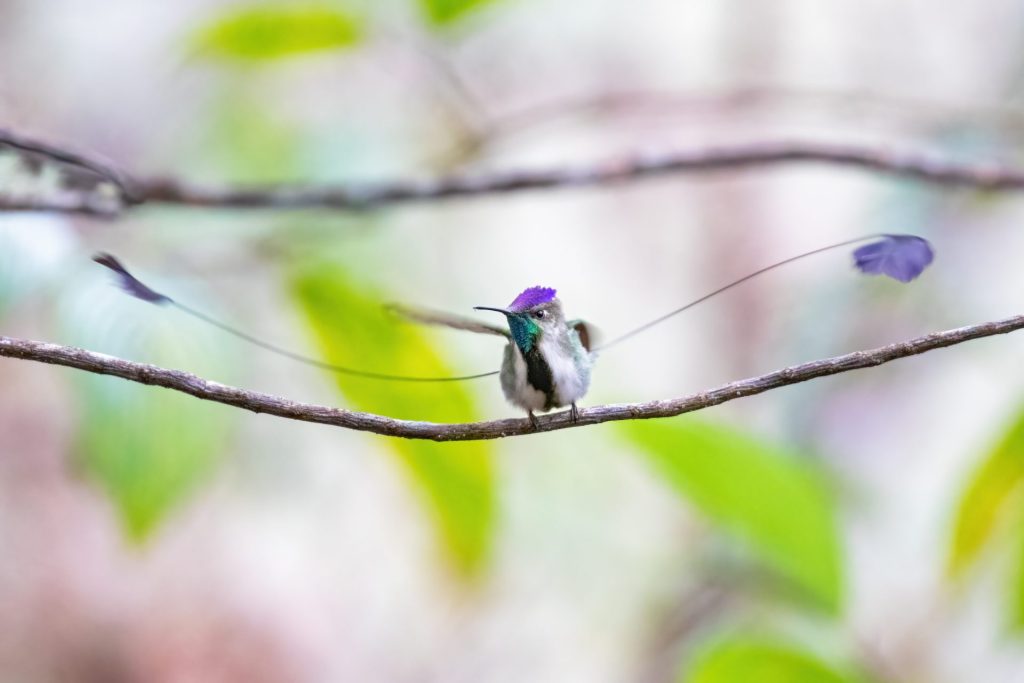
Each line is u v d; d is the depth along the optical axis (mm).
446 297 11828
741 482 5637
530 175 6656
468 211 12344
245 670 11016
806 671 5512
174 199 6020
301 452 10328
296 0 6785
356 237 7457
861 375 10242
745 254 12820
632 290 13102
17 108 11008
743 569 9719
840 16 13180
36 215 5117
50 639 10477
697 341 12859
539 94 12250
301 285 5324
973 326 3783
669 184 13055
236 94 9555
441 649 11367
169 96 10258
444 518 5680
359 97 9945
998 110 9055
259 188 6172
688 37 13328
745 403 11797
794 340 10602
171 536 10828
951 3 12820
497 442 5426
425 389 5293
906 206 9977
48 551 10586
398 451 5430
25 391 10484
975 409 10633
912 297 9992
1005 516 6320
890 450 10461
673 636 10586
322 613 11359
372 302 5281
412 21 6820
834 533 5664
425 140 10055
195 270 5867
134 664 10742
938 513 10195
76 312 4793
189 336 4883
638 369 12727
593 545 10656
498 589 10820
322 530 10969
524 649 11125
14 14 11508
